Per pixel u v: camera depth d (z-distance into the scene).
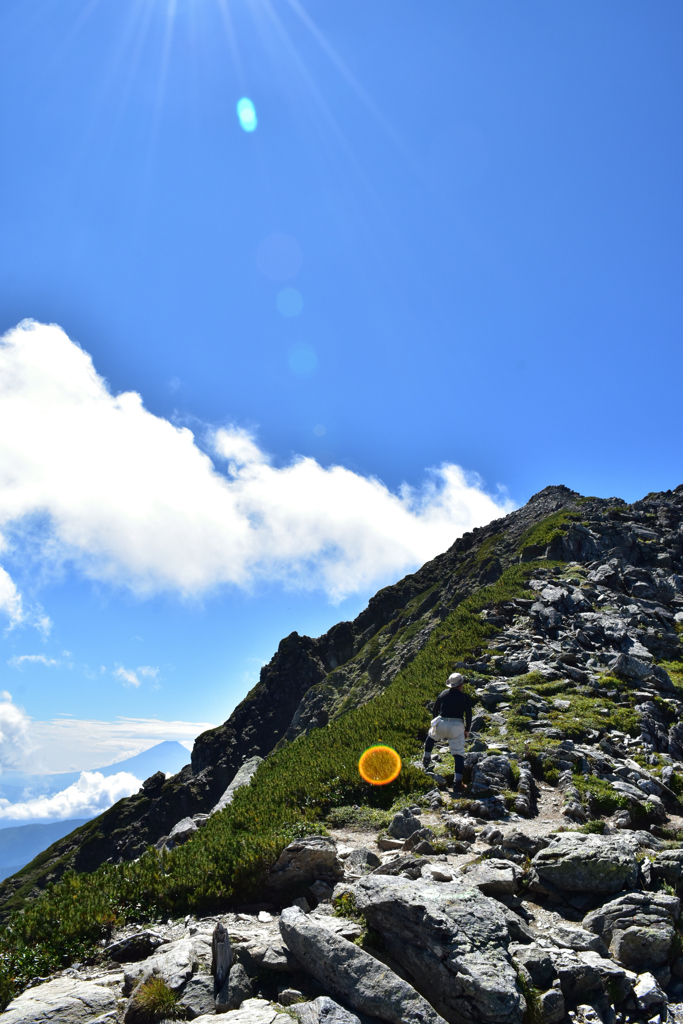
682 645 26.45
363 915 7.35
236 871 8.95
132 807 86.25
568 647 24.59
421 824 11.73
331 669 90.06
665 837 11.92
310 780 15.02
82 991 6.17
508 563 54.28
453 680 14.68
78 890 9.26
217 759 87.56
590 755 15.50
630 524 42.88
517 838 10.21
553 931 7.49
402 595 91.44
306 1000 6.04
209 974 6.33
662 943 7.02
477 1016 5.90
